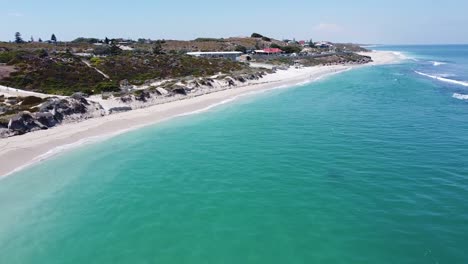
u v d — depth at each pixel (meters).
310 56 178.00
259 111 55.72
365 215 21.05
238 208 22.47
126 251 18.31
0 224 21.11
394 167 28.33
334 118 47.94
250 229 19.98
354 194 23.83
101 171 29.78
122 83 75.56
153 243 18.92
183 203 23.42
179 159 32.50
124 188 26.12
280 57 168.25
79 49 136.62
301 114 51.84
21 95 56.56
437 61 184.12
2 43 135.38
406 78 99.94
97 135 41.75
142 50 138.38
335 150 33.38
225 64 114.94
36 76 70.81
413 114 48.41
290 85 90.88
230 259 17.39
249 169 29.27
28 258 17.91
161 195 24.77
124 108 56.31
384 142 35.38
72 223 21.16
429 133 38.12
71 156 33.84
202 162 31.45
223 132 42.47
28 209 22.97
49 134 41.12
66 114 48.06
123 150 35.81
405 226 19.67
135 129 44.97
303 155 32.28
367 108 54.50
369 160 30.22
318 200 23.17
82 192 25.53
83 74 78.69
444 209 21.28
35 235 19.94
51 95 57.91
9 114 43.09
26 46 131.38
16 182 27.45
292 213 21.61
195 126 46.28
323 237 19.00
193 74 95.00
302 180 26.53
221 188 25.64
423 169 27.64
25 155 33.88
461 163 28.61
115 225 20.84
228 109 58.38
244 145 36.38
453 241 18.11
